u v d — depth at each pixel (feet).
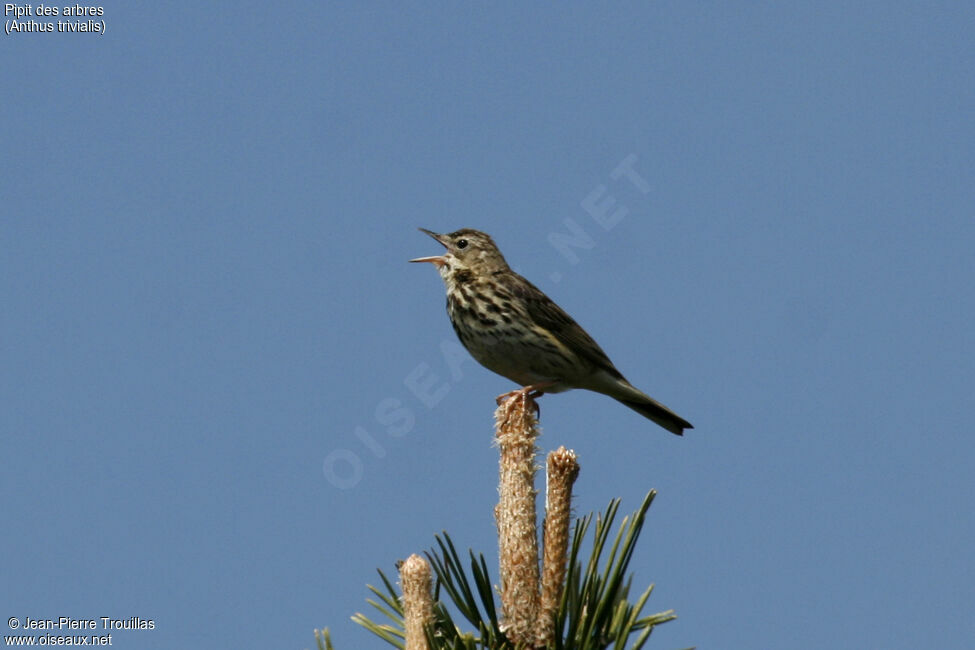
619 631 24.07
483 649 25.05
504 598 25.40
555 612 25.08
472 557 25.81
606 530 25.26
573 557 24.76
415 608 24.18
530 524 25.67
